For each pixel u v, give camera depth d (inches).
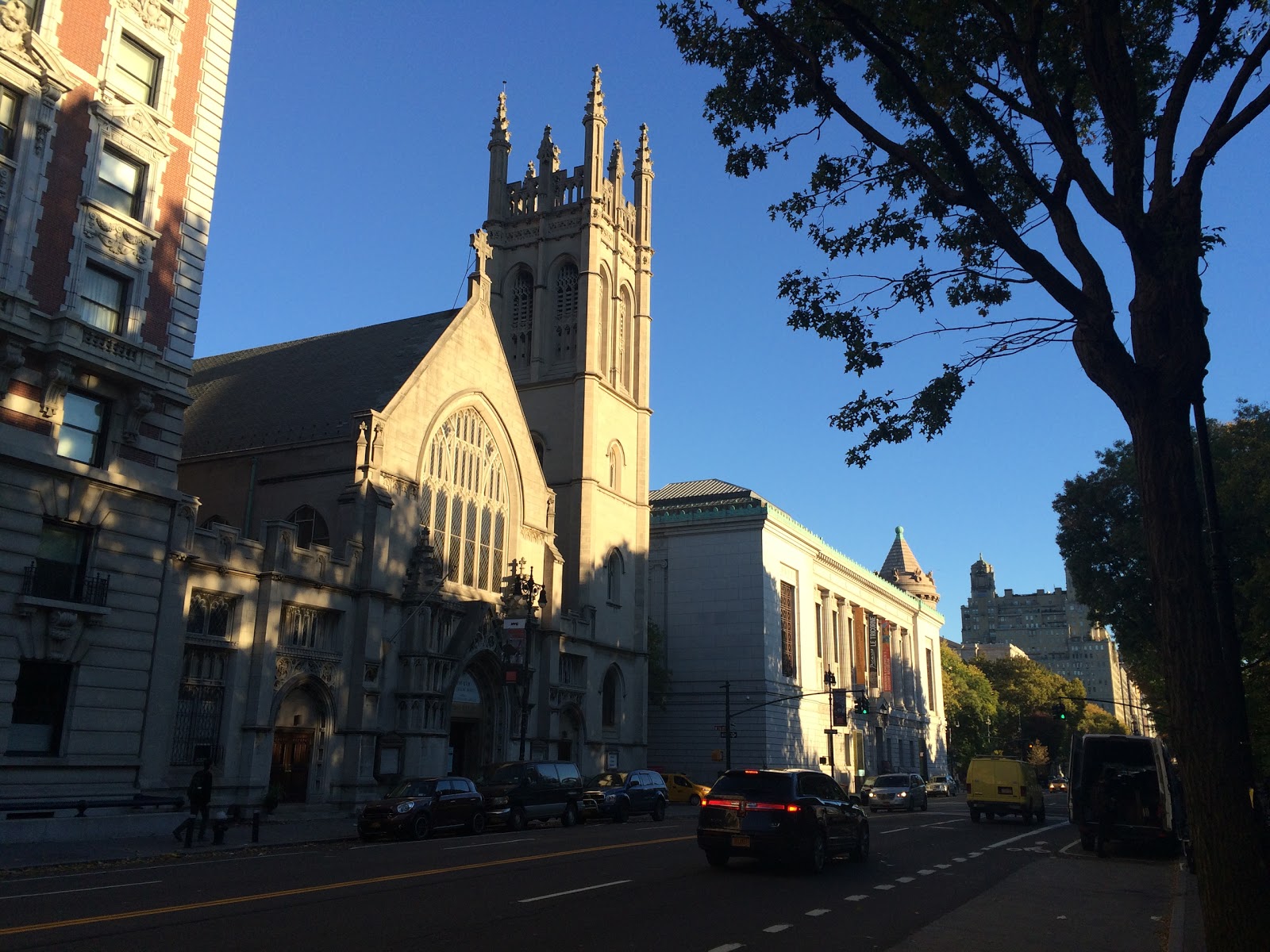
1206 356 397.1
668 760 2691.9
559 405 2361.0
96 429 1106.7
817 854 756.0
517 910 546.3
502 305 2529.5
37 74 1048.2
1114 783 1073.5
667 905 579.8
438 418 1722.4
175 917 503.8
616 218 2578.7
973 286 597.0
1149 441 393.7
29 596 993.5
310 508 1593.3
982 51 515.5
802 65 499.2
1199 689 362.9
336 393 1753.2
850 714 3277.6
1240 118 394.0
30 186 1032.8
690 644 2748.5
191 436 1811.0
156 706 1132.5
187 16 1248.2
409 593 1572.3
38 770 997.2
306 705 1403.8
